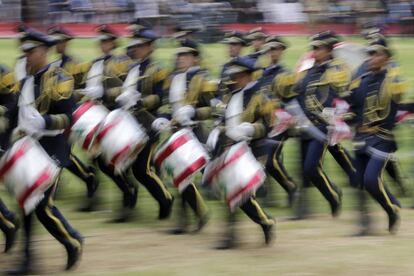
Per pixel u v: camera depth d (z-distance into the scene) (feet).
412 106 84.07
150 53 83.56
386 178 102.94
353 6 249.14
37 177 64.54
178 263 72.08
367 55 81.41
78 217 88.63
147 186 84.53
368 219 81.71
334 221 87.45
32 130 65.82
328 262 72.49
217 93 81.20
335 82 85.51
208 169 75.10
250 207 75.20
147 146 82.94
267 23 256.11
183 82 80.12
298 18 258.57
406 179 103.35
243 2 250.37
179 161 76.59
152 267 70.79
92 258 73.46
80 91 85.56
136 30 83.76
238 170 71.82
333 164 114.83
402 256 74.49
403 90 78.79
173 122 79.51
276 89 86.17
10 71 69.82
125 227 84.53
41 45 67.26
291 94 86.38
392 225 81.25
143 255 74.59
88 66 89.97
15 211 84.69
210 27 230.07
